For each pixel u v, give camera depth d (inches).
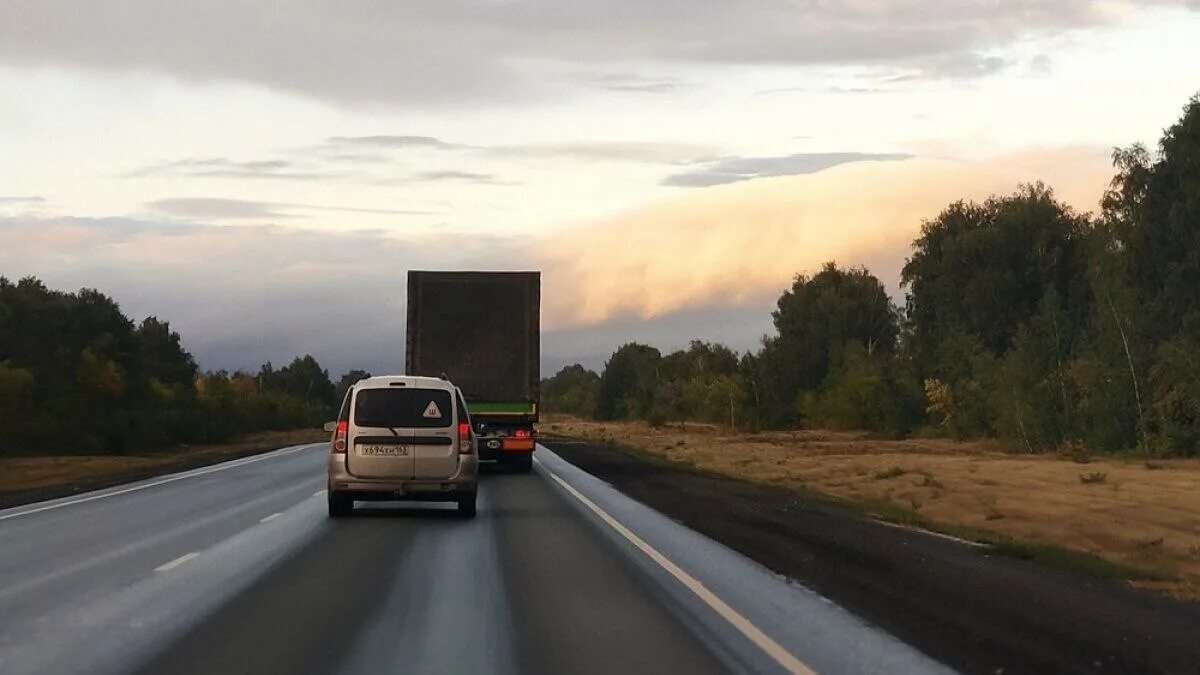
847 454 2423.7
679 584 567.5
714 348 5940.0
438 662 387.2
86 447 2265.0
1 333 2509.8
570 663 386.9
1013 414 2684.5
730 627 454.0
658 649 410.6
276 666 380.5
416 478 898.1
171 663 384.5
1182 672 377.7
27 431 2207.2
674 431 4237.2
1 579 578.9
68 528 832.3
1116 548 930.1
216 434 2950.3
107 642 419.2
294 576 589.9
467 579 580.7
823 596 533.3
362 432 900.0
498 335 1432.1
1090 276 2965.1
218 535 784.9
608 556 676.1
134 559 657.6
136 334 2935.5
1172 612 496.4
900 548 732.7
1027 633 444.5
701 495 1181.1
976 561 673.0
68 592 536.7
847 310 5017.2
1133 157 2864.2
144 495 1154.7
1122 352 2434.8
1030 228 3969.0
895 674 373.1
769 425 4512.8
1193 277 2689.5
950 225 4227.4
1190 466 1914.4
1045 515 1136.2
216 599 517.0
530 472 1530.5
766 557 679.1
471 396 1437.0
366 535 785.6
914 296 4229.8
